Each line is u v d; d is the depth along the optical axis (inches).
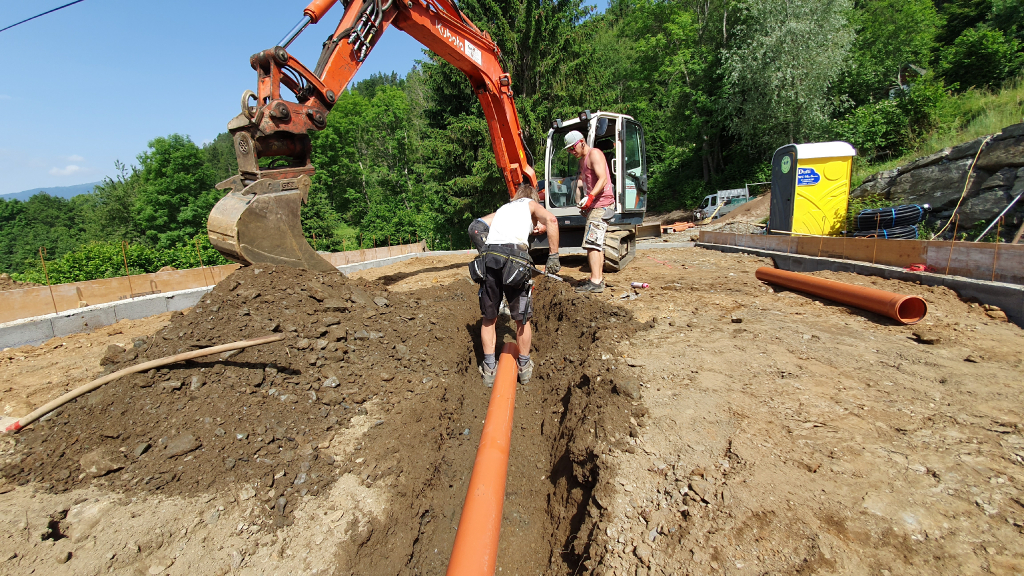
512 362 170.7
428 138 912.3
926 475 82.0
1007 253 178.2
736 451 93.7
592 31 806.5
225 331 126.6
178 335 122.0
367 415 120.6
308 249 181.3
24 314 235.6
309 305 148.8
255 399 112.4
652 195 1343.5
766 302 201.2
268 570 78.5
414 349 155.6
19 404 130.1
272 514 88.7
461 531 92.0
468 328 199.8
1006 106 414.3
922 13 848.9
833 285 192.7
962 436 92.9
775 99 801.6
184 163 1411.2
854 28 787.4
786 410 107.1
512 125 292.7
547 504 113.7
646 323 174.9
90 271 487.8
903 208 303.4
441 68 777.6
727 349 145.1
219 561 78.2
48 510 82.4
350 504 93.7
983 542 66.7
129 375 107.3
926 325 160.6
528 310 159.9
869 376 122.5
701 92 1080.8
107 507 84.4
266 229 168.7
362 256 490.0
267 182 171.8
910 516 72.9
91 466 91.4
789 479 83.8
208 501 88.6
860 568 64.9
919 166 375.6
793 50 767.1
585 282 242.7
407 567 91.7
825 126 774.5
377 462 105.2
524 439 139.6
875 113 578.2
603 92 842.2
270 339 119.6
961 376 119.7
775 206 372.8
